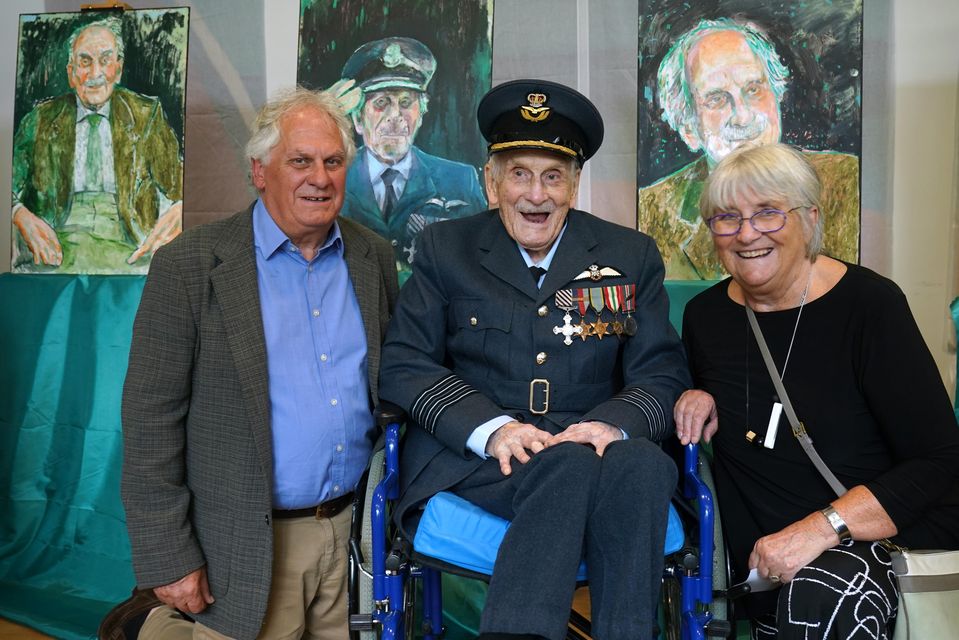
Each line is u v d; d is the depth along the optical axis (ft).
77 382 9.30
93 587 8.75
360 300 6.38
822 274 5.98
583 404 6.07
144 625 6.38
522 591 4.70
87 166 9.77
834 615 4.96
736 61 8.50
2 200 10.89
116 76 9.64
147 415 5.74
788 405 5.76
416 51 9.11
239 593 5.77
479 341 6.09
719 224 5.81
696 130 8.61
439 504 5.36
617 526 4.86
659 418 5.74
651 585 4.78
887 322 5.59
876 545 5.29
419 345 6.20
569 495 4.89
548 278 6.14
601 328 6.05
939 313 8.88
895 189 8.90
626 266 6.24
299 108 5.96
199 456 5.92
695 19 8.59
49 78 9.82
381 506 5.31
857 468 5.70
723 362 6.16
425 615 6.87
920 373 5.48
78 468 9.20
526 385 6.00
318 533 6.34
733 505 6.09
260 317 5.91
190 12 9.82
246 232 6.14
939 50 8.71
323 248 6.27
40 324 9.41
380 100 9.21
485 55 8.97
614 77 9.34
